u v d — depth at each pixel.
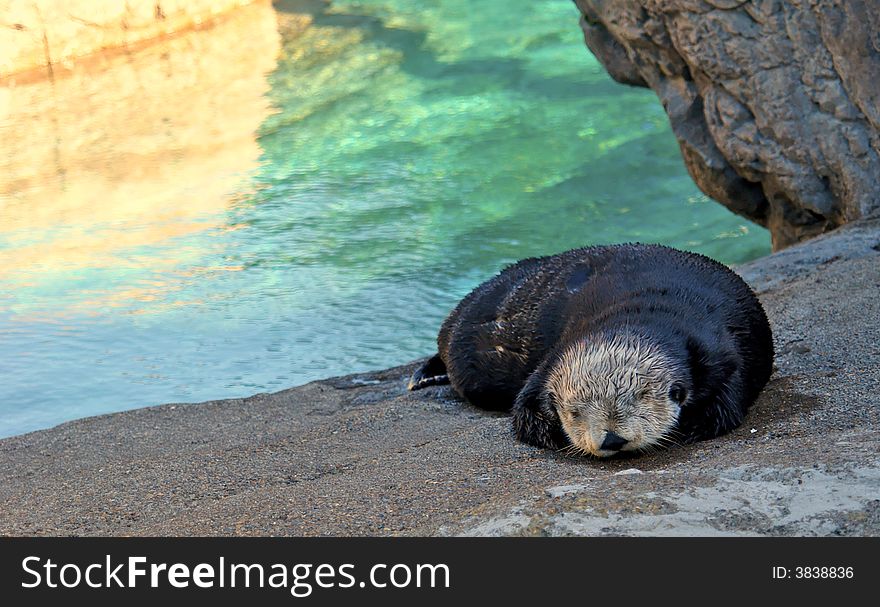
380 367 8.12
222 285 10.15
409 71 16.50
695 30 8.77
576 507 3.37
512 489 3.99
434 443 4.91
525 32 17.91
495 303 5.79
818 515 3.15
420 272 10.42
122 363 8.41
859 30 7.90
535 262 5.95
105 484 4.91
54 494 4.84
